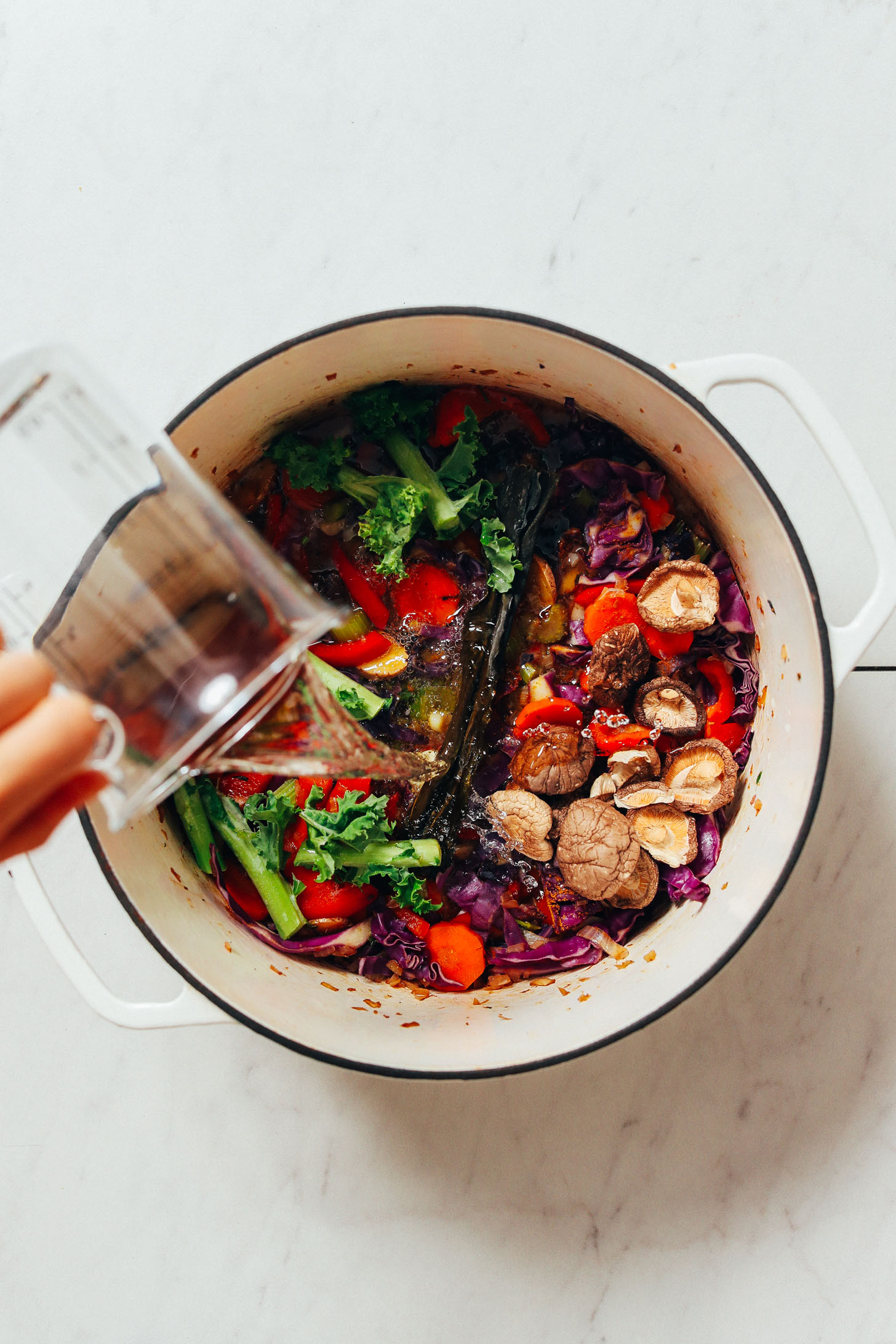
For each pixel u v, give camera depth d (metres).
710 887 0.69
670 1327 0.73
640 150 0.72
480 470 0.71
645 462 0.70
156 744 0.52
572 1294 0.73
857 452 0.72
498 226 0.72
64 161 0.72
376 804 0.68
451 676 0.70
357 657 0.70
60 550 0.54
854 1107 0.73
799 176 0.72
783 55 0.72
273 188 0.72
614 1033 0.63
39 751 0.45
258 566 0.53
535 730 0.70
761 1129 0.73
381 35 0.72
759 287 0.72
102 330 0.72
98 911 0.72
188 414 0.63
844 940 0.73
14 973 0.73
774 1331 0.73
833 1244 0.73
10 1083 0.73
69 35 0.72
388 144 0.72
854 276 0.72
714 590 0.68
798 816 0.63
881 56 0.72
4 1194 0.73
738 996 0.73
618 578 0.70
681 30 0.72
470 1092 0.73
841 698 0.73
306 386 0.67
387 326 0.64
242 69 0.72
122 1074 0.73
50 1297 0.73
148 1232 0.73
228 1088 0.73
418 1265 0.73
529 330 0.63
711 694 0.70
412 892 0.69
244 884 0.70
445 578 0.71
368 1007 0.68
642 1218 0.73
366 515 0.69
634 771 0.69
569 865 0.68
